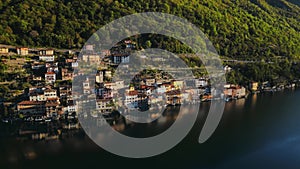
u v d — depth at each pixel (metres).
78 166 89.25
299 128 121.94
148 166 90.25
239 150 102.25
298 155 100.31
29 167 88.44
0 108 124.38
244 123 125.69
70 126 115.50
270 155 99.81
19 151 97.00
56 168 88.12
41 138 105.69
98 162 91.38
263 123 126.44
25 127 114.38
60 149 98.44
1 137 106.06
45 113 123.94
